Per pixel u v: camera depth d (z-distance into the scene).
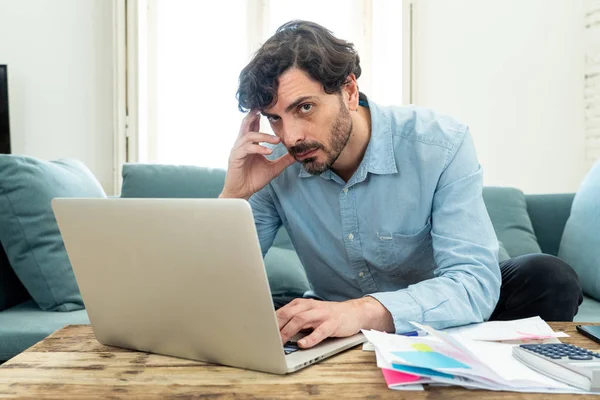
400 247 1.29
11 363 0.82
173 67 3.30
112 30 3.21
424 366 0.68
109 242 0.82
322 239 1.36
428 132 1.24
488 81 3.33
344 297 1.43
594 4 3.15
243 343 0.75
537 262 1.33
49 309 1.71
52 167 1.84
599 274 1.79
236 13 3.32
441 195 1.21
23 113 3.22
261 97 1.04
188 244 0.74
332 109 1.06
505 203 2.17
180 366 0.79
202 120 3.33
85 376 0.75
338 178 1.29
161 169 2.10
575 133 3.29
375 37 3.33
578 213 2.00
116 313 0.87
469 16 3.31
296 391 0.68
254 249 0.69
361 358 0.81
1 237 1.71
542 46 3.29
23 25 3.21
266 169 1.31
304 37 1.07
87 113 3.24
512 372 0.71
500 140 3.34
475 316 0.97
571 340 0.89
